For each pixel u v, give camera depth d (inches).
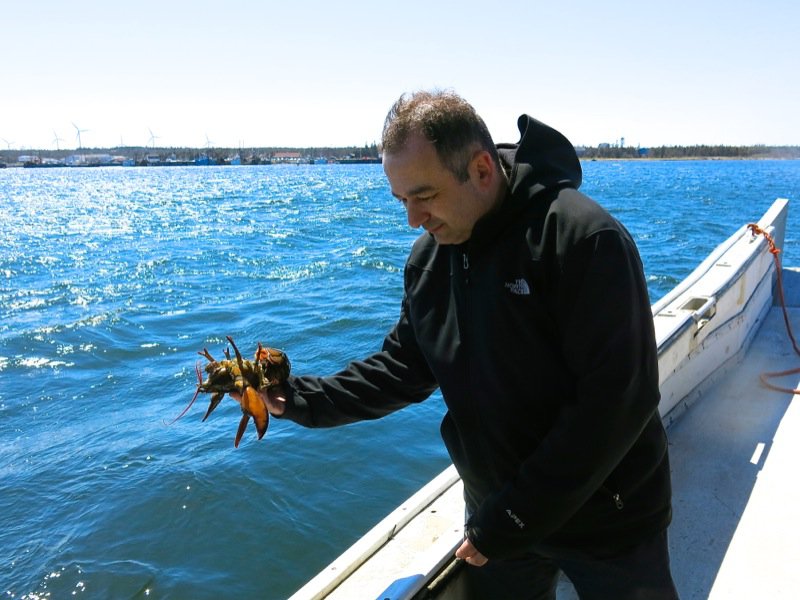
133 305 509.4
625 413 55.8
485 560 67.4
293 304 492.7
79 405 297.7
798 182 2501.2
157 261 745.0
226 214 1429.6
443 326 67.7
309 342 388.2
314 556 186.5
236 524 199.9
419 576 71.5
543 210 57.9
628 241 56.8
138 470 232.5
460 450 73.0
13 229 1168.8
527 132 59.5
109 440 258.7
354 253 759.1
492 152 60.2
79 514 208.4
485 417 65.4
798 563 98.5
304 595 77.9
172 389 315.6
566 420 57.3
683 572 98.3
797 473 120.2
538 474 58.2
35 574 181.8
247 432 259.0
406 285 73.4
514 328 60.1
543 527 59.5
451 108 57.1
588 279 54.7
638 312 55.6
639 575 65.2
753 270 187.5
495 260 59.9
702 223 1006.4
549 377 60.5
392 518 92.0
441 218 59.7
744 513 110.5
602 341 54.9
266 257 756.0
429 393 80.8
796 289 241.0
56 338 408.8
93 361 362.3
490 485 69.7
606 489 63.2
